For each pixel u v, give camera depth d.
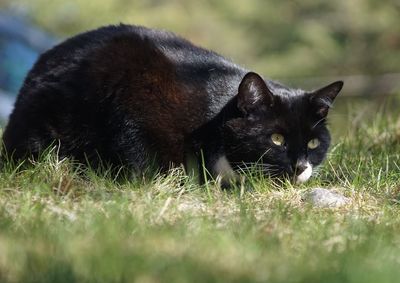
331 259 7.56
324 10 32.56
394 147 13.16
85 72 10.88
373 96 30.38
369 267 7.30
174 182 10.38
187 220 8.77
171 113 10.84
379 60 31.27
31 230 8.00
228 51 31.38
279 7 32.84
